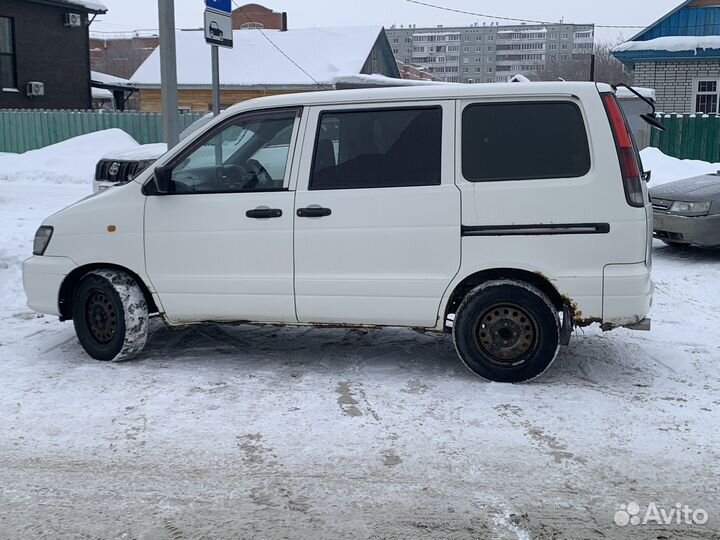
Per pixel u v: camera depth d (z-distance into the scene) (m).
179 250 5.82
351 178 5.57
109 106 43.41
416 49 84.31
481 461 4.42
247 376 5.78
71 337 6.85
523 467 4.35
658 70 25.50
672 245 11.09
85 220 5.99
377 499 4.01
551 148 5.33
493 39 80.69
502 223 5.33
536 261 5.32
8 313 7.70
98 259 5.96
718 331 6.95
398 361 6.14
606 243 5.25
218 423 4.93
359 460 4.44
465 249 5.38
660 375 5.80
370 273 5.53
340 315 5.62
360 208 5.50
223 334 6.93
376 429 4.83
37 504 3.98
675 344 6.57
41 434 4.80
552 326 5.41
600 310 5.29
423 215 5.41
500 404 5.20
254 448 4.59
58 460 4.47
